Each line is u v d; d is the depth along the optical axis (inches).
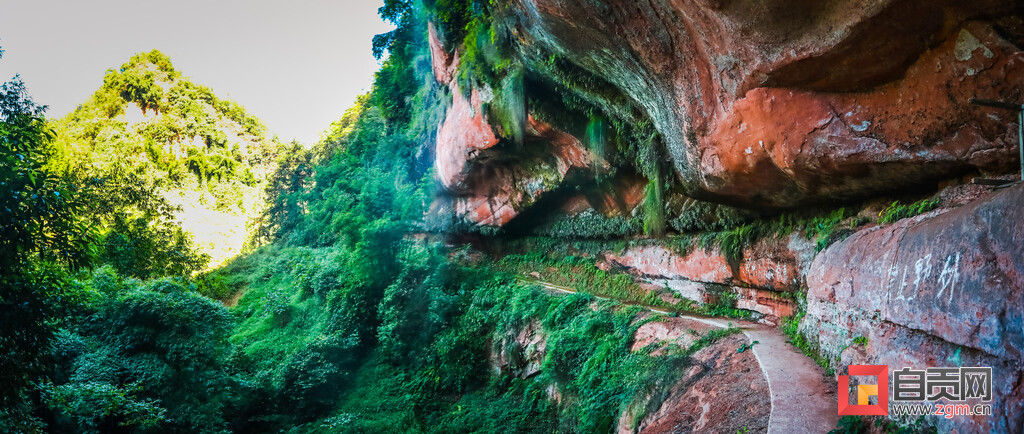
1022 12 190.4
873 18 218.4
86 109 2144.4
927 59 224.4
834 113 270.8
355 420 594.2
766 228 436.8
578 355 505.0
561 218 796.6
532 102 627.5
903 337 196.5
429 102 1023.0
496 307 679.1
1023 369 134.0
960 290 161.8
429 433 548.1
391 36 1168.2
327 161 1631.4
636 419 360.2
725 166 359.9
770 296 431.5
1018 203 146.7
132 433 483.5
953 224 177.2
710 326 426.0
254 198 2298.2
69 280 381.7
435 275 784.3
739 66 297.1
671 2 294.2
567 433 441.1
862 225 304.0
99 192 908.6
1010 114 201.6
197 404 561.3
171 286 645.3
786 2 241.9
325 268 962.1
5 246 275.7
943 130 227.8
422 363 687.1
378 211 941.8
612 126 569.9
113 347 561.6
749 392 267.1
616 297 647.1
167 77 2361.0
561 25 402.9
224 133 2377.0
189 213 1957.4
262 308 1123.9
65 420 443.5
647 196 531.5
